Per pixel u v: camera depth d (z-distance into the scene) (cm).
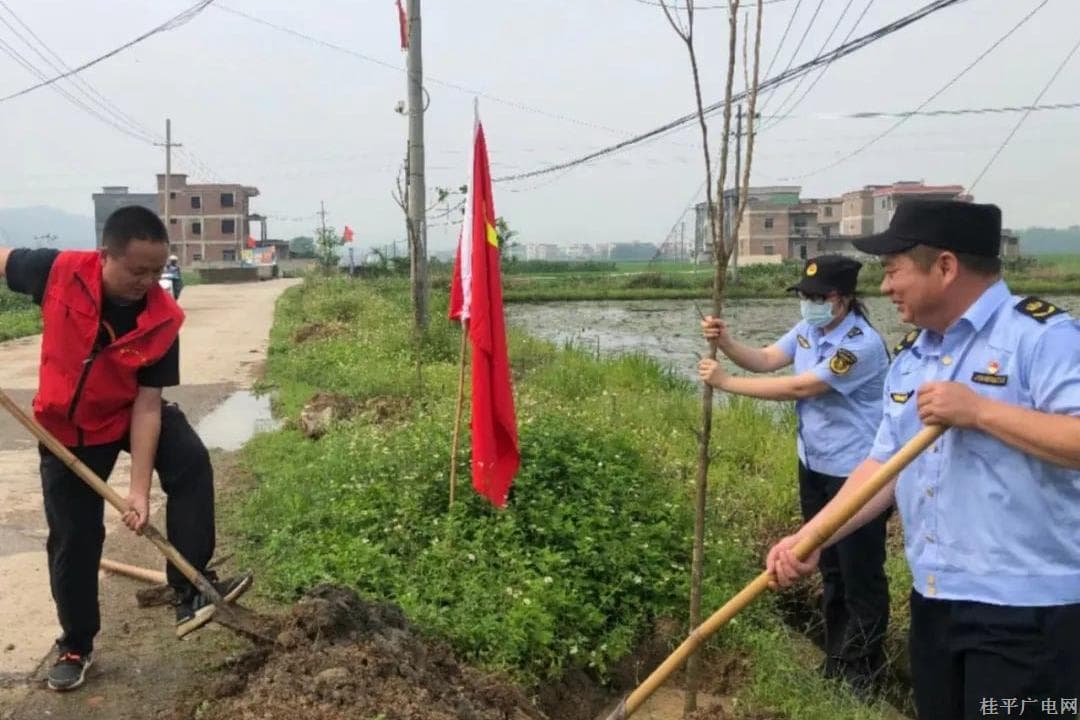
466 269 578
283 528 564
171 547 376
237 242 8350
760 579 278
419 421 742
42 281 371
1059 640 243
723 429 876
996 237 255
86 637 393
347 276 4441
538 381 1180
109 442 383
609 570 504
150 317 372
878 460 285
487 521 536
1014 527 245
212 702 361
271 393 1155
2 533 589
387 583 467
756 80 368
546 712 418
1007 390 245
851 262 443
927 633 269
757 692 427
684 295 4156
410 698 335
